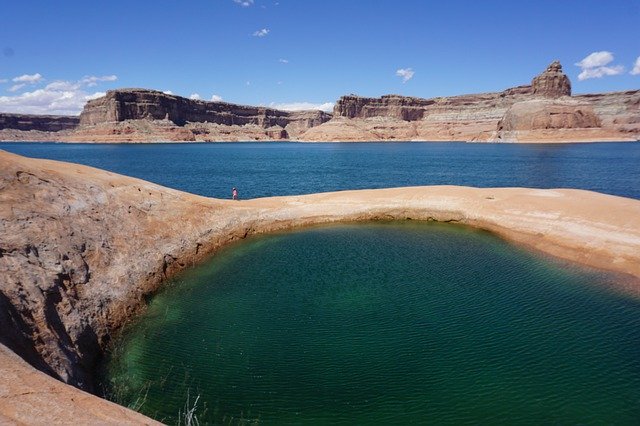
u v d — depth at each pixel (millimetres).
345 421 13656
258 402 14570
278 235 39188
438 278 26828
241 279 26969
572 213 37531
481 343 18391
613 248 30219
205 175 92812
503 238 37688
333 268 29062
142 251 27391
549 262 30344
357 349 17938
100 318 19953
